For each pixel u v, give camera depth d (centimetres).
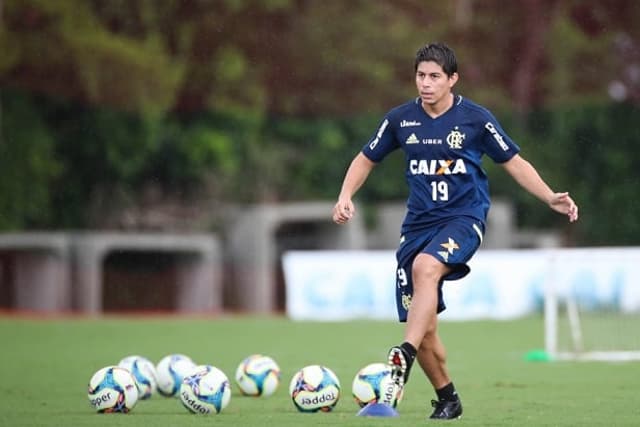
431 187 2730
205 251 11456
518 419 2917
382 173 12744
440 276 2672
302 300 9319
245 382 3522
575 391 3819
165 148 12100
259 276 11769
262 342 6712
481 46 12800
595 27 12719
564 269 7106
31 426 2803
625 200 12825
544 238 12688
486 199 2773
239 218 12006
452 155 2714
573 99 12825
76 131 11688
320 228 12450
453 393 2842
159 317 10012
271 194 12575
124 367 3381
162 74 11281
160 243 11188
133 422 2819
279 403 3341
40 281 10825
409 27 12481
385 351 5994
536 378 4341
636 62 12781
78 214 11894
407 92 12512
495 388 3947
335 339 6938
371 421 2758
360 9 12325
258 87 12294
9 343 6612
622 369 4731
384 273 9181
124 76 11062
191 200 12375
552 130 12888
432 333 2719
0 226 11144
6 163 11156
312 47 12219
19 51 10606
